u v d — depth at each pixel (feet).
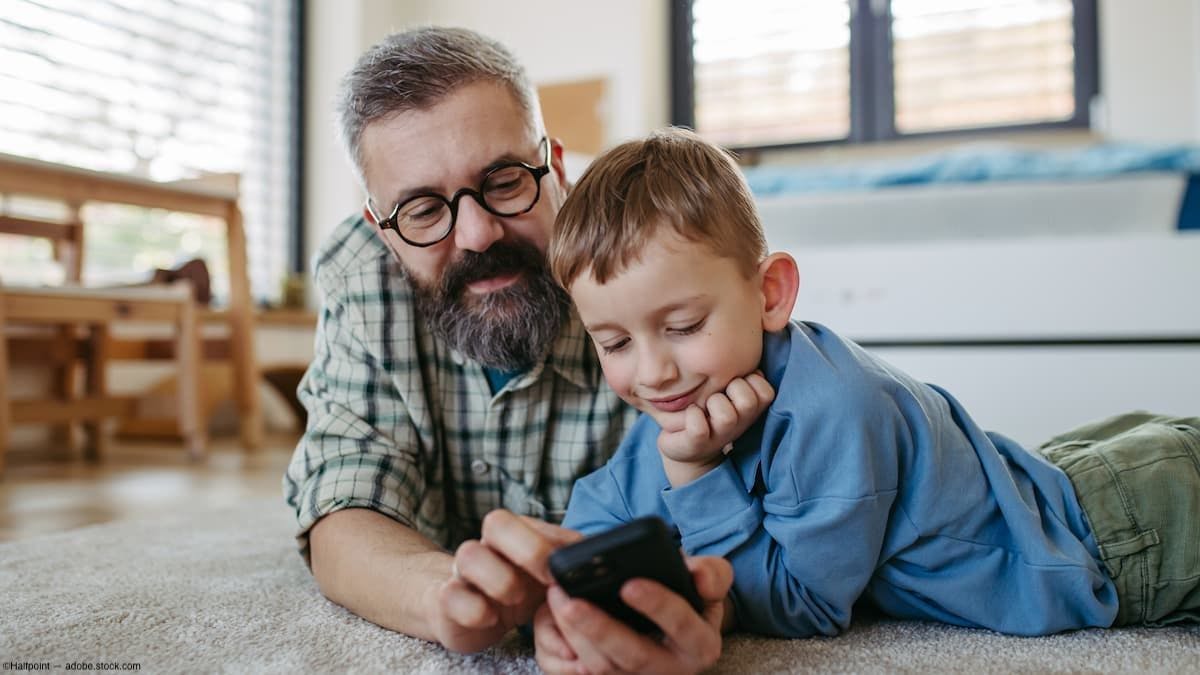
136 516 4.86
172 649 2.24
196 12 10.65
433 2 12.32
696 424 2.09
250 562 3.43
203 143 10.73
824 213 6.46
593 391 3.07
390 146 2.59
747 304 2.11
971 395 5.91
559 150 3.11
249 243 11.37
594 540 1.68
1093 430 3.04
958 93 10.83
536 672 2.05
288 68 11.82
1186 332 5.54
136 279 8.55
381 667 2.09
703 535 2.26
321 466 2.83
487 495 3.22
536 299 2.70
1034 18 10.52
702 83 11.91
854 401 2.10
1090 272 5.71
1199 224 5.84
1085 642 2.25
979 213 6.15
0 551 3.68
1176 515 2.39
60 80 9.17
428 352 3.06
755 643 2.25
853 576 2.19
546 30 11.70
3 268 8.77
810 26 11.43
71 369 8.16
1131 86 9.91
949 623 2.43
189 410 7.76
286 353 11.33
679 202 2.03
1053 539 2.38
